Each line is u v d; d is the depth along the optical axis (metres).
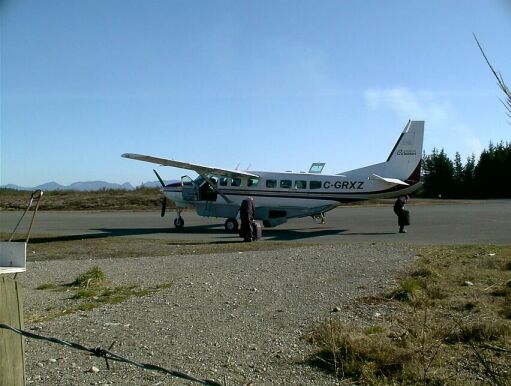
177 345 6.23
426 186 63.69
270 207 24.39
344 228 25.12
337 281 10.09
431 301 8.08
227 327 7.01
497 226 24.77
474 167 61.47
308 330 6.73
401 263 12.05
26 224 29.48
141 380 5.04
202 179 25.11
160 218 33.94
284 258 13.55
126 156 23.47
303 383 4.92
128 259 14.67
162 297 9.09
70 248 17.95
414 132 24.44
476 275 10.21
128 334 6.77
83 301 9.01
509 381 4.51
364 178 23.84
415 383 4.78
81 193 57.00
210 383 3.15
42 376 5.17
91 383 4.97
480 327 6.18
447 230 23.08
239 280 10.48
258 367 5.40
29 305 8.78
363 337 5.86
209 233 23.52
